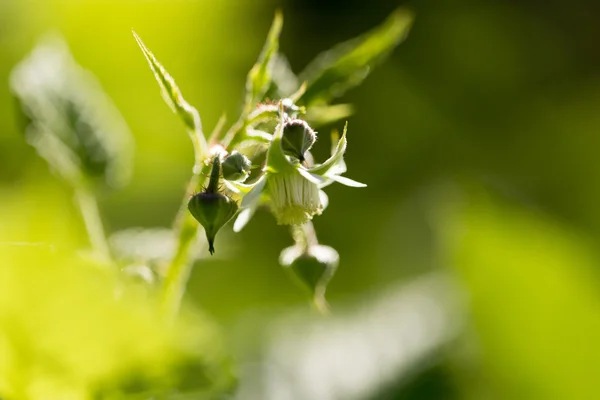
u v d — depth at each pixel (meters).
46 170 0.35
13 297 0.28
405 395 0.37
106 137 0.34
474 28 0.68
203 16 0.53
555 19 0.70
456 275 0.40
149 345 0.28
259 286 0.46
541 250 0.40
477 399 0.38
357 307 0.42
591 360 0.38
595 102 0.67
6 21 0.47
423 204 0.58
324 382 0.37
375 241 0.56
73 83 0.34
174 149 0.50
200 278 0.44
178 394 0.29
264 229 0.50
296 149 0.29
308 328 0.40
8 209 0.33
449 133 0.64
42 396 0.28
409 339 0.39
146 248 0.33
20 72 0.34
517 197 0.45
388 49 0.31
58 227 0.33
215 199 0.28
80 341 0.28
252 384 0.36
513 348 0.39
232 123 0.54
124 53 0.51
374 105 0.63
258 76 0.30
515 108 0.67
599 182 0.61
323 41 0.66
